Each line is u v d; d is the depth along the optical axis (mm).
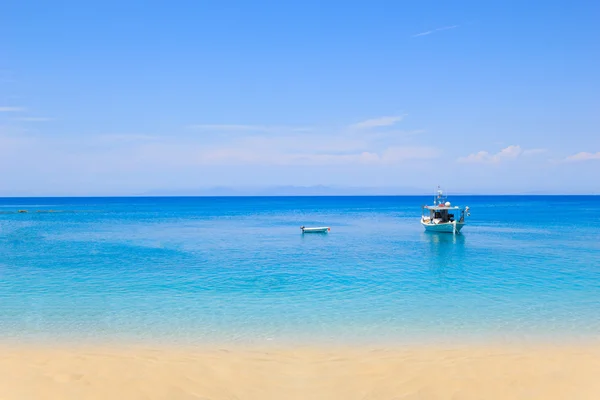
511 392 9148
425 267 26719
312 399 8930
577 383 9594
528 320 14977
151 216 96438
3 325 14500
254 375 10180
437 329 13945
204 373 10266
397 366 10734
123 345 12453
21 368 10469
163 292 19562
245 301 17844
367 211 127250
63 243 40812
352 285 21109
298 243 41781
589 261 28922
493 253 33500
